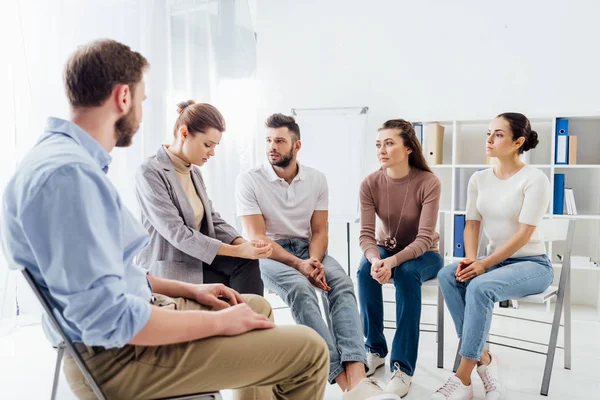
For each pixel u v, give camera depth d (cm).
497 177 225
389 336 275
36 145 96
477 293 189
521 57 351
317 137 376
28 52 262
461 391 186
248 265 190
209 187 369
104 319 86
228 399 190
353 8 385
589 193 339
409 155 233
